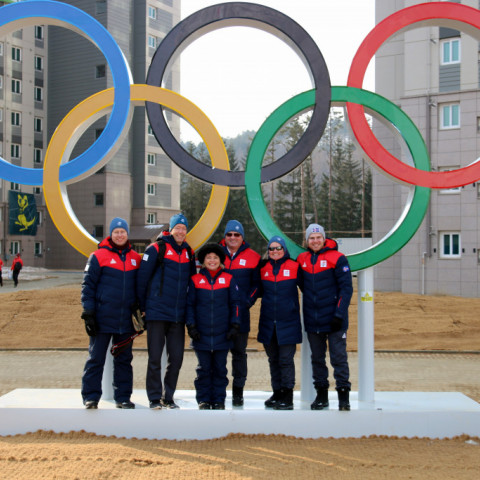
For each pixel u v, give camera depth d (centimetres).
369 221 5431
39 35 4147
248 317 556
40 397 577
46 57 4184
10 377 906
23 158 4041
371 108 608
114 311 522
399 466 433
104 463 424
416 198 603
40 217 4250
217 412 514
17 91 4019
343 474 413
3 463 422
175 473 406
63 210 614
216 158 607
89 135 3894
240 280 553
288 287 540
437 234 2102
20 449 459
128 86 617
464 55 2080
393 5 2209
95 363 529
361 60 611
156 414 513
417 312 1641
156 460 435
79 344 1290
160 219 4316
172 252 533
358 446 489
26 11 629
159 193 4316
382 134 2406
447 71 2106
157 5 4150
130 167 4209
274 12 613
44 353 1176
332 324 523
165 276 527
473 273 2041
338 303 527
